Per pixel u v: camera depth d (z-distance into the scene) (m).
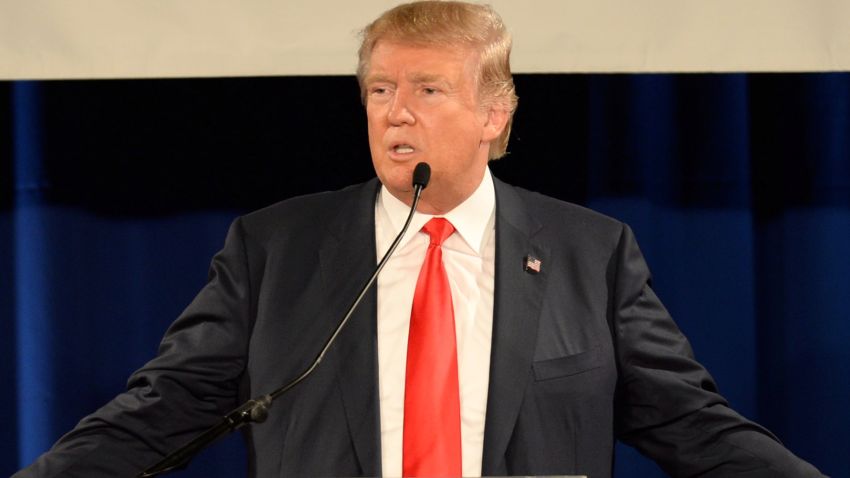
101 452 7.56
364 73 8.18
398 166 7.91
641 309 8.28
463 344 8.01
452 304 8.07
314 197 8.66
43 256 12.04
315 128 12.18
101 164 12.12
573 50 10.53
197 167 12.17
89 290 12.09
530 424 7.75
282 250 8.30
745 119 11.99
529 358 7.88
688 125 12.03
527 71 10.52
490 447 7.64
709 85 12.02
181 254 12.16
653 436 8.03
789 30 10.53
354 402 7.76
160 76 10.53
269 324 8.05
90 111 12.12
